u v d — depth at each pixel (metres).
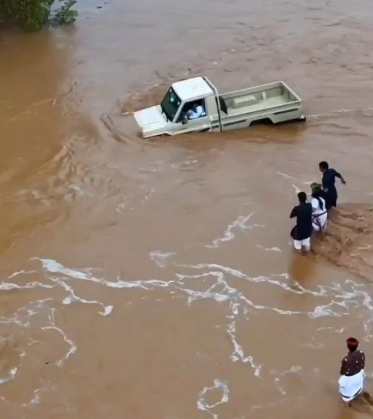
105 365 11.88
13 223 15.44
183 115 18.59
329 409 10.90
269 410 10.94
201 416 10.88
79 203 16.03
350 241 14.41
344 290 13.22
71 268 14.07
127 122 19.56
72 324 12.73
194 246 14.51
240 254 14.24
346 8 28.16
